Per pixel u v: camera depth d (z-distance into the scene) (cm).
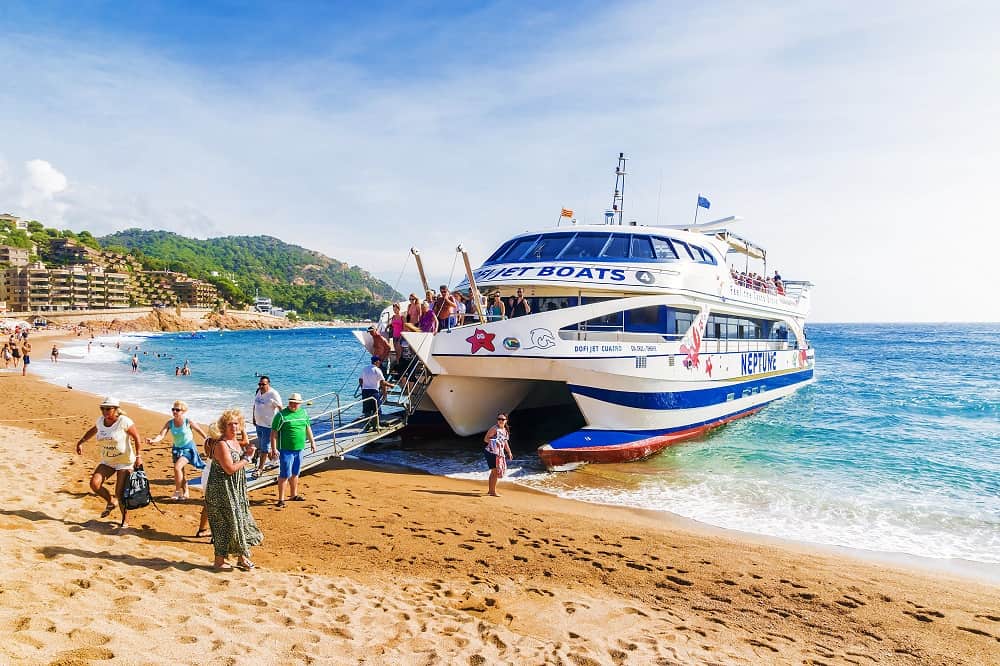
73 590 483
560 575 708
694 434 1584
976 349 7250
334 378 3612
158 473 1113
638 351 1349
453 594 632
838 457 1438
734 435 1673
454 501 1014
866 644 580
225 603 510
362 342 1374
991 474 1295
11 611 413
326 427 1631
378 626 511
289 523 840
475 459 1386
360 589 609
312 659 428
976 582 756
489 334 1265
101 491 730
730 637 575
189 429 908
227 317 19562
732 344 1756
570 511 993
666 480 1229
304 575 630
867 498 1122
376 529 834
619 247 1538
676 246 1578
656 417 1422
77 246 18550
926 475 1287
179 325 16850
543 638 538
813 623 620
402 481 1159
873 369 4319
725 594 680
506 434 1102
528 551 781
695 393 1547
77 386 3050
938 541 914
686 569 747
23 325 11350
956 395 2662
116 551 621
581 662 482
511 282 1446
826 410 2164
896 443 1603
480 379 1376
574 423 1852
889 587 720
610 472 1281
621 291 1423
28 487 898
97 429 720
